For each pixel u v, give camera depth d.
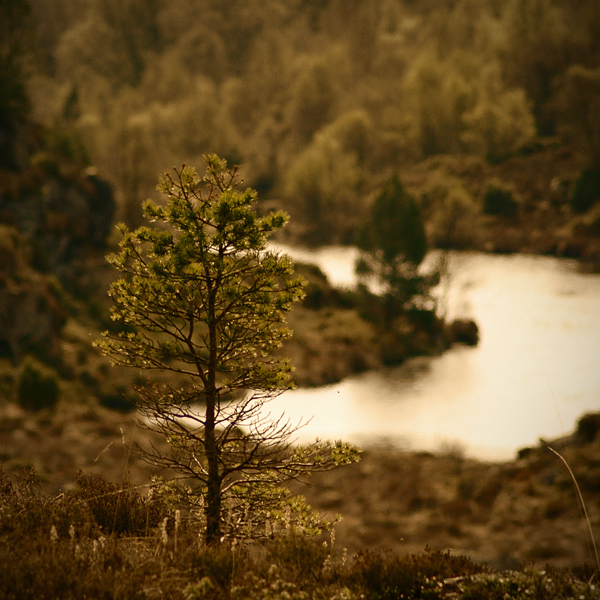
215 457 7.96
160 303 7.89
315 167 114.06
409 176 129.88
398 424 48.66
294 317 67.56
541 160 127.81
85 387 47.75
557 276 88.75
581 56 154.25
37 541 5.88
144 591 5.19
